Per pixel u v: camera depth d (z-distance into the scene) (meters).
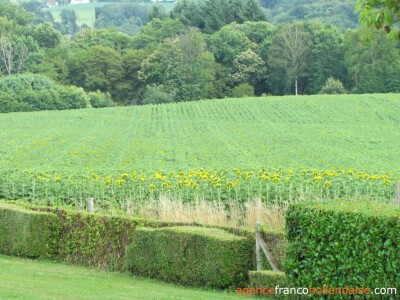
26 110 133.25
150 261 20.84
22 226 24.98
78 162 59.03
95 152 66.81
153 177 35.41
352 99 119.62
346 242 14.20
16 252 25.22
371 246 13.79
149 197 32.16
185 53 165.12
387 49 147.00
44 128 95.00
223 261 18.64
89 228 23.80
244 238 18.95
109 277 21.11
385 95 123.06
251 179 33.50
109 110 118.31
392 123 97.38
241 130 90.50
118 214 25.88
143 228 21.38
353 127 92.62
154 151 68.25
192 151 67.88
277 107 114.81
